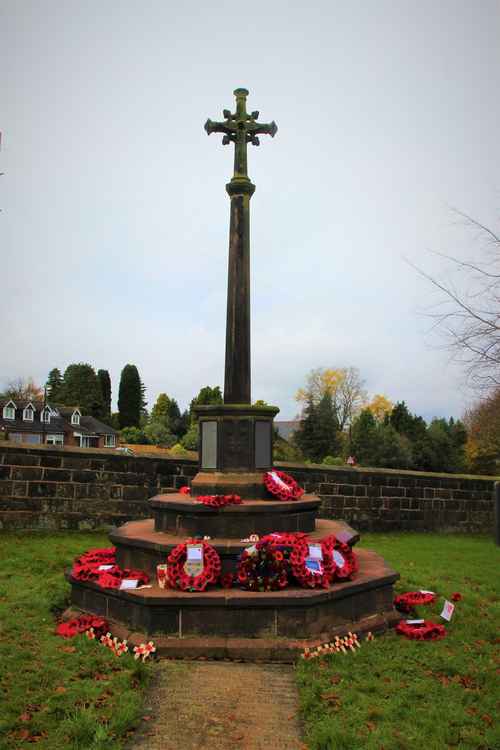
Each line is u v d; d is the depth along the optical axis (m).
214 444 6.96
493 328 10.61
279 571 5.46
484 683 4.69
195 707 4.17
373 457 47.84
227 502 6.27
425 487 14.34
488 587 8.08
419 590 7.46
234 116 7.63
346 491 13.34
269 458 7.09
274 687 4.50
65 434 53.72
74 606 6.07
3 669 4.50
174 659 4.97
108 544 9.35
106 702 4.12
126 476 10.80
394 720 4.01
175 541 5.96
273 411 7.08
